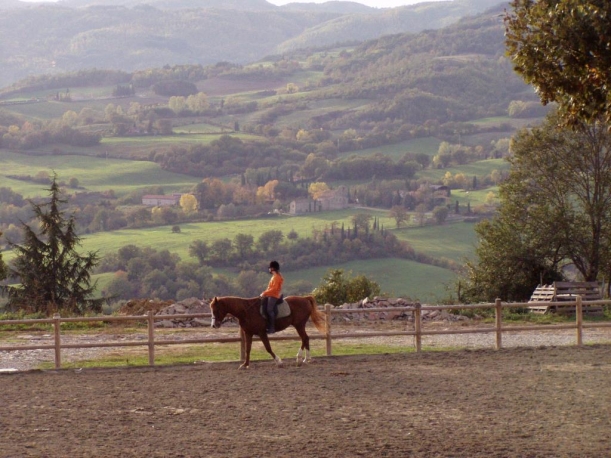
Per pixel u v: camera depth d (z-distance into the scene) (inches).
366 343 963.3
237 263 5452.8
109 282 4416.8
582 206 1577.3
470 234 6727.4
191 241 6314.0
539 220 1550.2
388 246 5802.2
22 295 1738.4
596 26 555.8
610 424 511.8
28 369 753.6
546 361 778.8
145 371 737.0
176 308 1176.2
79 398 604.7
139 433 496.4
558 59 601.3
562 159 1571.1
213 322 750.5
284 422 524.4
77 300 1777.8
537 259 1553.9
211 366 762.8
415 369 733.9
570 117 636.7
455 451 451.8
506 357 808.9
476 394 611.2
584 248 1569.9
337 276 1471.5
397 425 514.6
